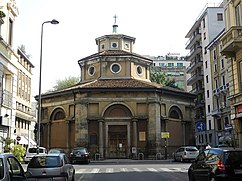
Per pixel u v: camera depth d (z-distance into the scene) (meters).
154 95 37.88
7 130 22.31
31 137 56.41
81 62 43.78
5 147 20.39
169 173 20.84
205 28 60.78
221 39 22.98
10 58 22.64
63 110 39.72
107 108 37.59
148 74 44.22
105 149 36.94
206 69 60.22
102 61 41.09
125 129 37.75
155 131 36.94
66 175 13.63
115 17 47.47
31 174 13.20
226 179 11.05
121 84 38.34
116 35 45.19
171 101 40.28
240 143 22.41
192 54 67.00
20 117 46.59
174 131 40.25
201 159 12.99
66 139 38.50
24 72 51.81
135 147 36.91
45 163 13.45
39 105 25.52
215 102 55.78
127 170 23.41
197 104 64.69
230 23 23.52
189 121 42.50
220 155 11.54
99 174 20.61
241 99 21.94
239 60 22.12
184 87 99.31
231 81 23.52
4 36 21.47
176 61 104.81
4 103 21.50
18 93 46.84
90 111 37.56
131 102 37.66
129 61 41.19
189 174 14.20
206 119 59.78
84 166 28.27
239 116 22.28
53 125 40.91
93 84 38.41
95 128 37.50
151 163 31.28
